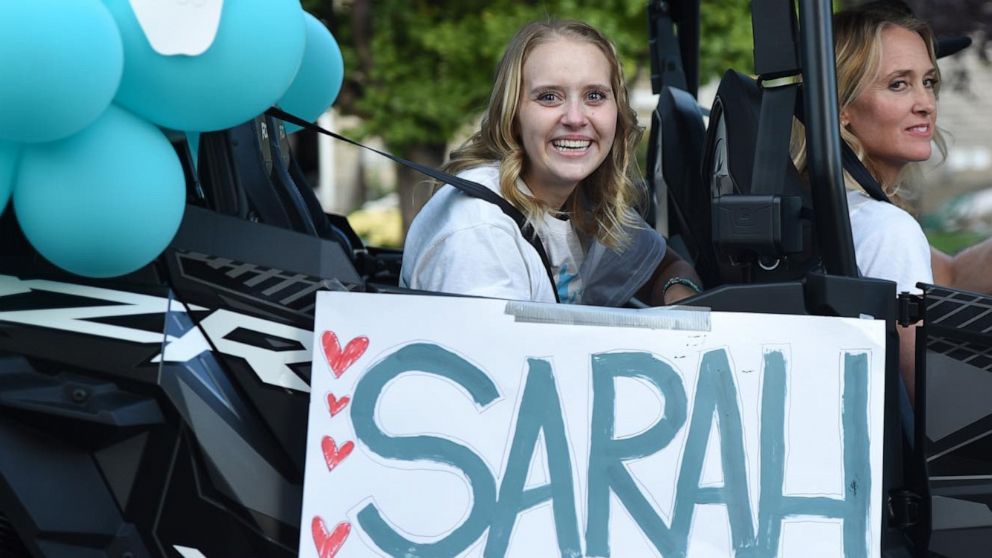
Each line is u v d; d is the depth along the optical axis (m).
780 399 2.69
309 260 2.72
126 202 2.43
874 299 2.73
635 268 3.34
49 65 2.26
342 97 10.83
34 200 2.45
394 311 2.65
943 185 13.32
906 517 2.85
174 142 2.71
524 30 3.19
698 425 2.68
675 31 4.47
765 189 2.81
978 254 4.03
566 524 2.66
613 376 2.67
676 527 2.68
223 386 2.69
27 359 2.66
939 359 2.82
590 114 3.12
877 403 2.71
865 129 3.49
